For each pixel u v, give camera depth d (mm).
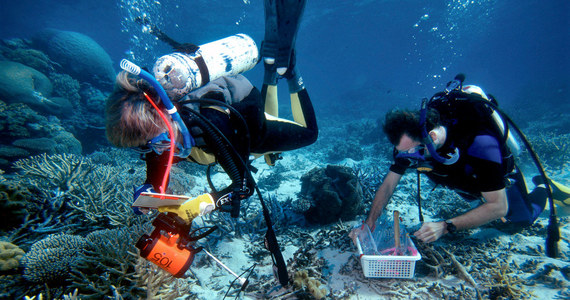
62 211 4168
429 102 2662
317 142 14344
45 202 4148
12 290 2773
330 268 3256
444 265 3062
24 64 12227
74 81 13031
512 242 3637
